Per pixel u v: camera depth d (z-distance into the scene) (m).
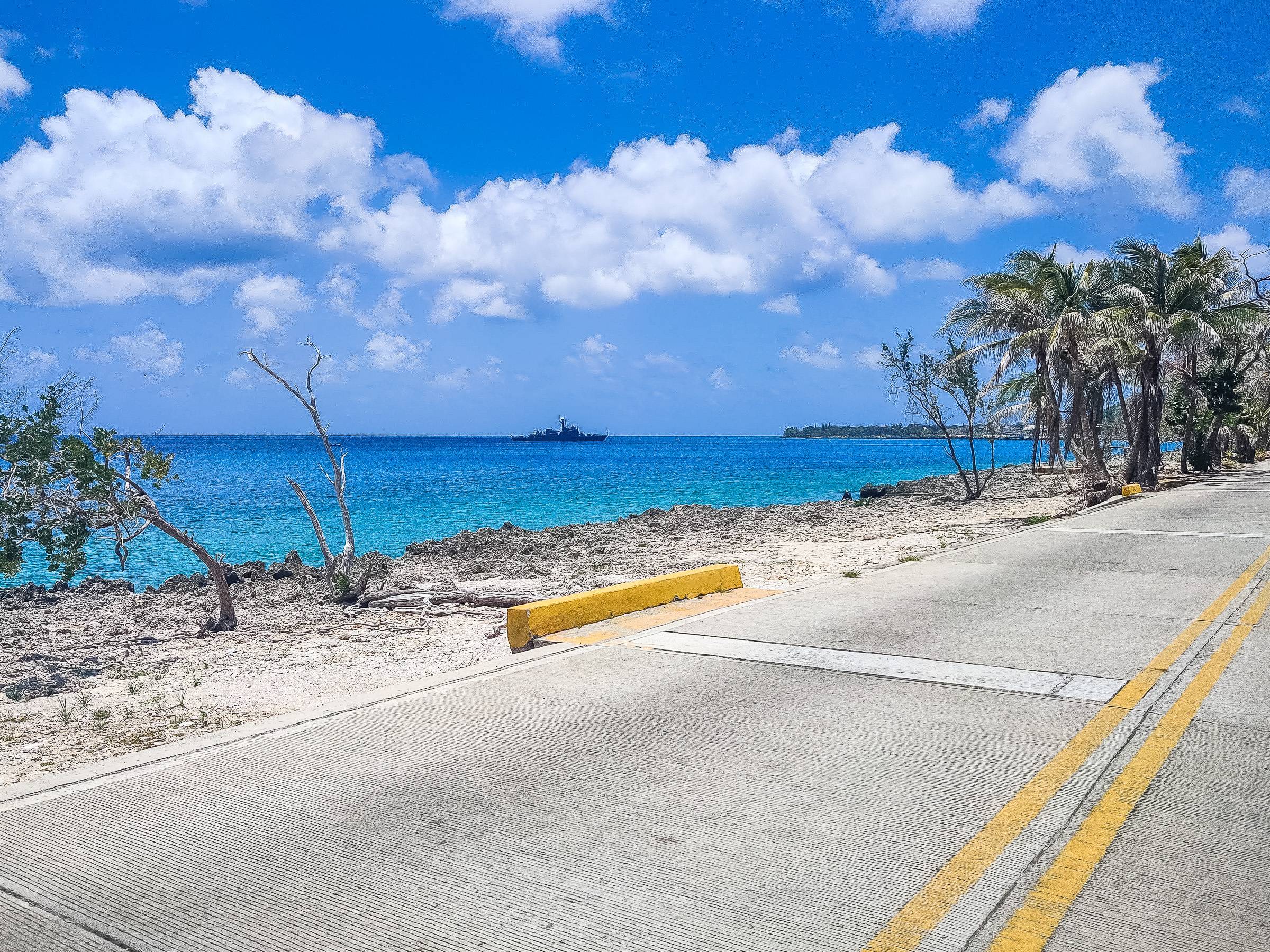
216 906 3.38
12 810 4.35
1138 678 6.46
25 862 3.78
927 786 4.44
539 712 5.82
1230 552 13.58
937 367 32.50
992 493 36.56
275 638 10.70
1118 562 12.72
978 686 6.30
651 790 4.45
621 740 5.24
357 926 3.22
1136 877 3.47
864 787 4.45
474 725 5.58
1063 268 30.44
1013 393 40.91
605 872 3.59
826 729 5.38
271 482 61.62
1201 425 43.12
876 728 5.39
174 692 7.73
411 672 8.27
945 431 33.59
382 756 5.04
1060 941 3.04
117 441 10.55
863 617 8.94
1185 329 32.78
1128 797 4.25
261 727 5.64
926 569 12.43
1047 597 9.97
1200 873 3.50
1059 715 5.59
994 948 3.00
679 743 5.16
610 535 24.44
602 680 6.61
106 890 3.52
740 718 5.62
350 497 47.25
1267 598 9.62
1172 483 36.75
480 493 51.16
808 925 3.17
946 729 5.35
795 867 3.61
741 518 29.44
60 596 15.85
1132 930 3.10
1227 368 41.97
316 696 7.37
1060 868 3.55
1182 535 16.16
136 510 10.70
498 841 3.90
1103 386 35.59
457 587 14.53
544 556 19.19
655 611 9.43
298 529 30.45
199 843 3.94
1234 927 3.11
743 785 4.49
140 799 4.46
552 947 3.05
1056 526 18.30
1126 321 31.78
